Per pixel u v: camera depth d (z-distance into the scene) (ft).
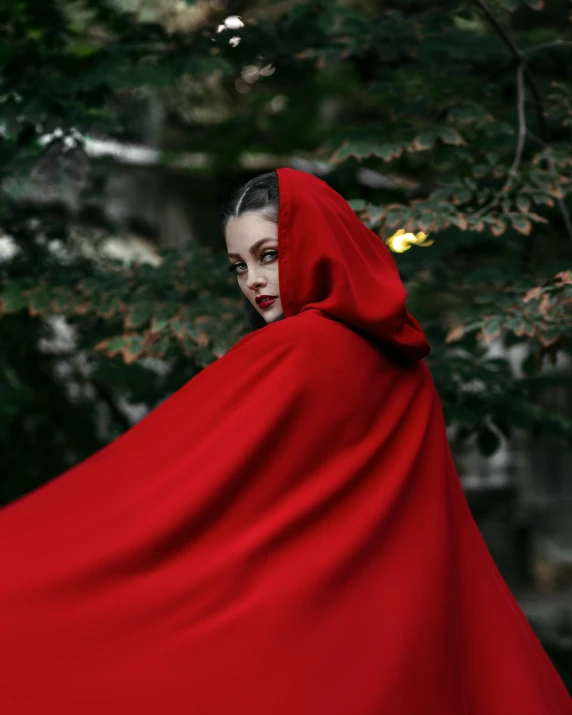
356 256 6.14
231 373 5.78
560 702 6.40
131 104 18.98
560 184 10.70
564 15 13.48
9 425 14.38
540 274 11.47
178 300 11.44
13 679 4.96
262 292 6.28
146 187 26.00
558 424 13.73
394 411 6.06
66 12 15.46
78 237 16.76
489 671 6.02
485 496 38.40
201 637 5.09
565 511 39.47
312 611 5.22
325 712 5.04
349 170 13.88
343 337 5.85
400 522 5.84
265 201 6.17
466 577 6.32
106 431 17.01
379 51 12.36
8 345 15.06
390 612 5.43
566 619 25.76
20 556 5.28
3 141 14.03
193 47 12.72
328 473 5.59
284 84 13.98
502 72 12.71
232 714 4.94
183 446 5.61
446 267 12.81
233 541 5.35
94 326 14.51
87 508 5.46
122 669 5.02
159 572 5.24
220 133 23.45
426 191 13.05
